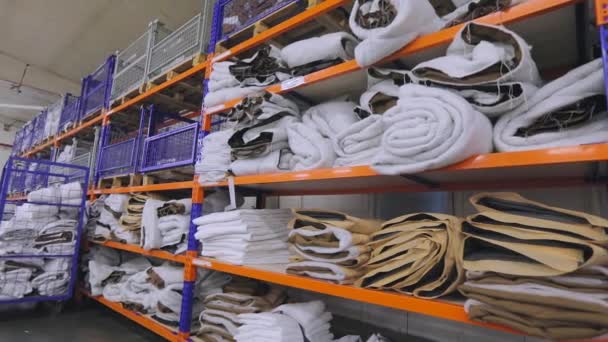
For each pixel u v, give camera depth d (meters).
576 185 1.22
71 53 4.95
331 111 1.45
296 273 1.33
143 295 2.28
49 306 3.12
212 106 1.99
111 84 3.61
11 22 4.27
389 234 1.15
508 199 0.88
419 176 1.28
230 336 1.62
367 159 1.20
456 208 1.72
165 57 2.79
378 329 1.91
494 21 0.99
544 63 1.30
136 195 2.57
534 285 0.74
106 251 3.08
